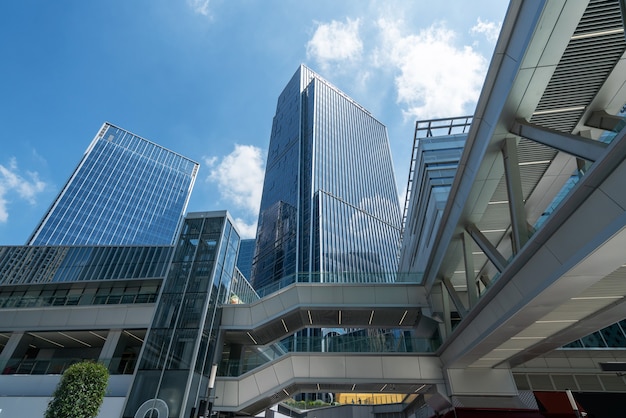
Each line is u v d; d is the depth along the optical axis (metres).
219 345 23.44
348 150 136.00
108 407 18.86
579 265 8.41
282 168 137.12
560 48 9.34
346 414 43.91
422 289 24.91
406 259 49.75
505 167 12.19
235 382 21.89
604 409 20.66
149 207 124.44
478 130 13.48
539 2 8.62
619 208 7.10
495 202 17.00
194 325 21.25
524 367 22.16
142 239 117.00
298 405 41.62
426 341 22.62
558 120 12.32
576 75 10.63
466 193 15.38
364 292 24.81
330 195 111.12
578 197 8.09
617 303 10.98
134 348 28.67
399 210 148.25
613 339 22.42
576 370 21.77
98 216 110.56
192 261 24.22
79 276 40.22
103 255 41.88
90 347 29.53
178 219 130.12
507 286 12.25
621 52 9.93
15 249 43.00
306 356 22.59
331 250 98.06
